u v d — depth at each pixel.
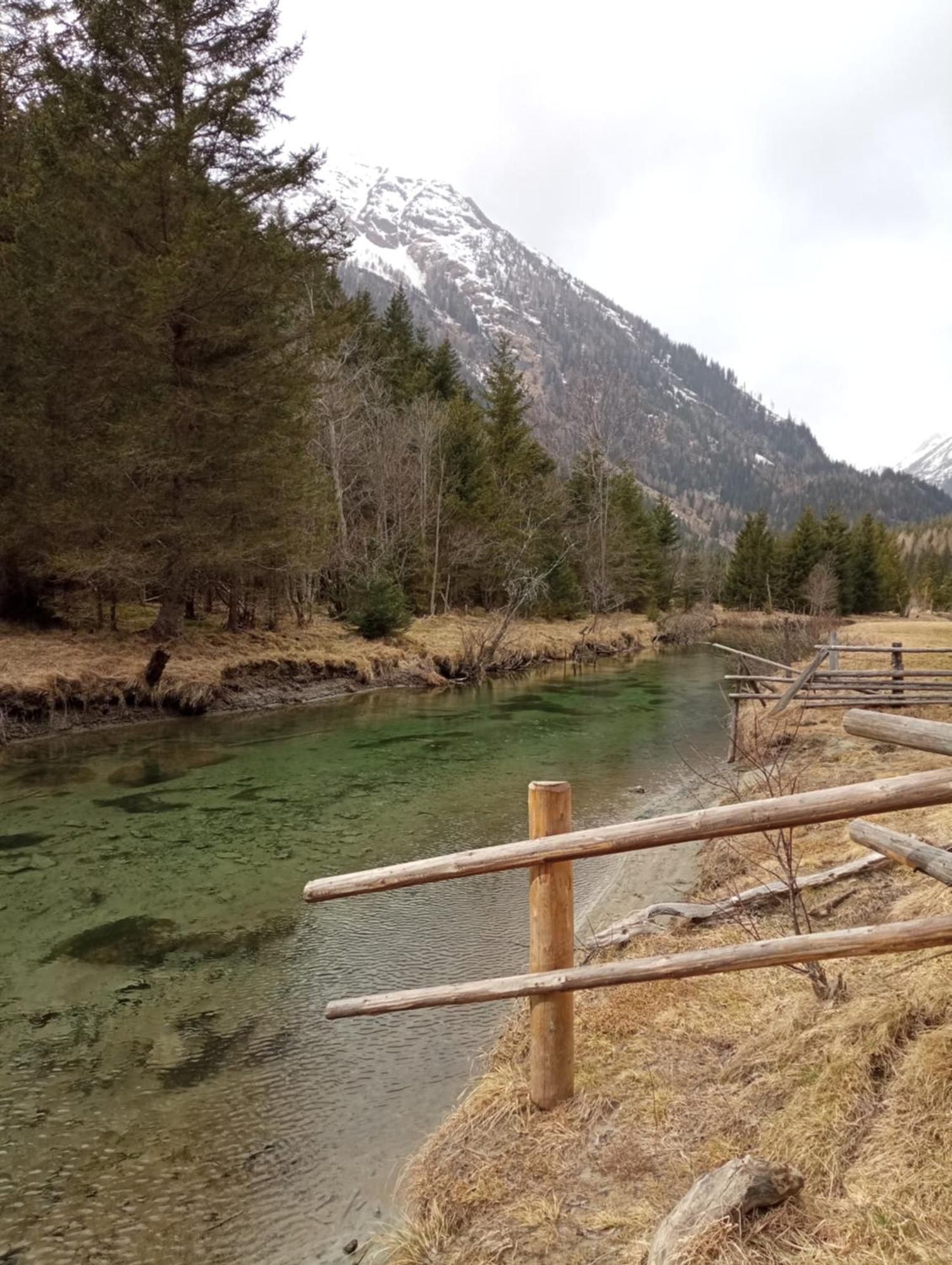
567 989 3.13
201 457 17.73
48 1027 5.09
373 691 22.06
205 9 18.41
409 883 3.19
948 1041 2.85
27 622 19.23
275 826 9.51
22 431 16.91
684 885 6.92
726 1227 2.23
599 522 44.75
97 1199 3.54
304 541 20.20
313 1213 3.39
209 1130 4.02
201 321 17.47
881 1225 2.20
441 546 35.34
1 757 12.98
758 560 61.53
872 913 4.76
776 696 12.43
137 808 10.21
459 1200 3.08
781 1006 3.82
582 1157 3.10
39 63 19.58
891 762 9.50
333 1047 4.79
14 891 7.43
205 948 6.24
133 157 17.52
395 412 35.84
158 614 20.16
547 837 3.04
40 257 17.38
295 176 19.09
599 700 20.98
